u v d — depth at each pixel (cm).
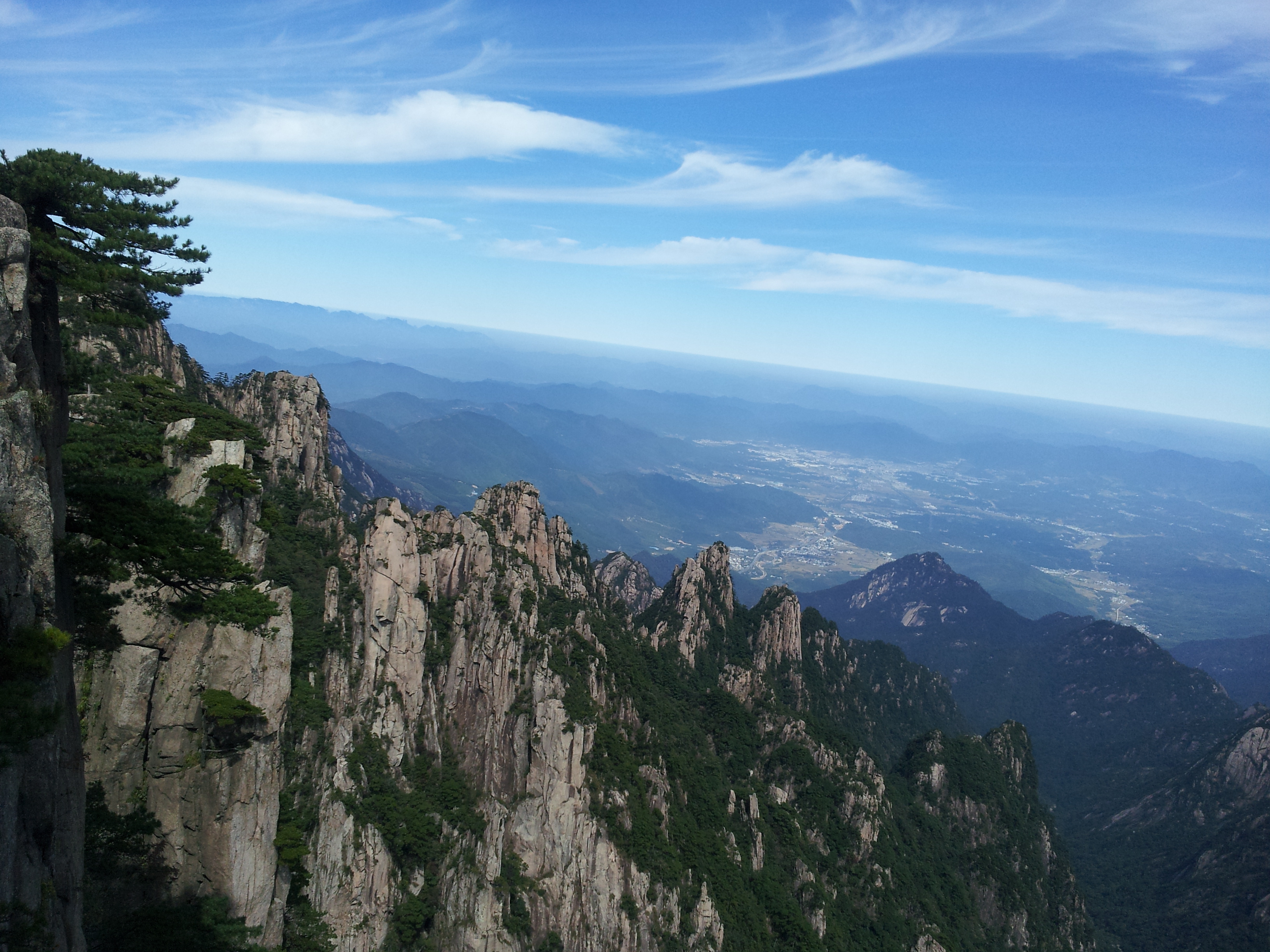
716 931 8719
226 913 4075
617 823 8631
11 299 2908
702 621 16538
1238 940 16588
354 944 6381
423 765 8125
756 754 13175
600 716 9588
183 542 3672
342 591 8362
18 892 2555
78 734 3120
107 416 5631
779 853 10981
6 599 2631
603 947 7875
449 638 9125
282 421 12119
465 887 7338
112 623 4047
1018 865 15362
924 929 11312
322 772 6875
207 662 4256
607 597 15062
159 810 4078
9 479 2733
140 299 3741
